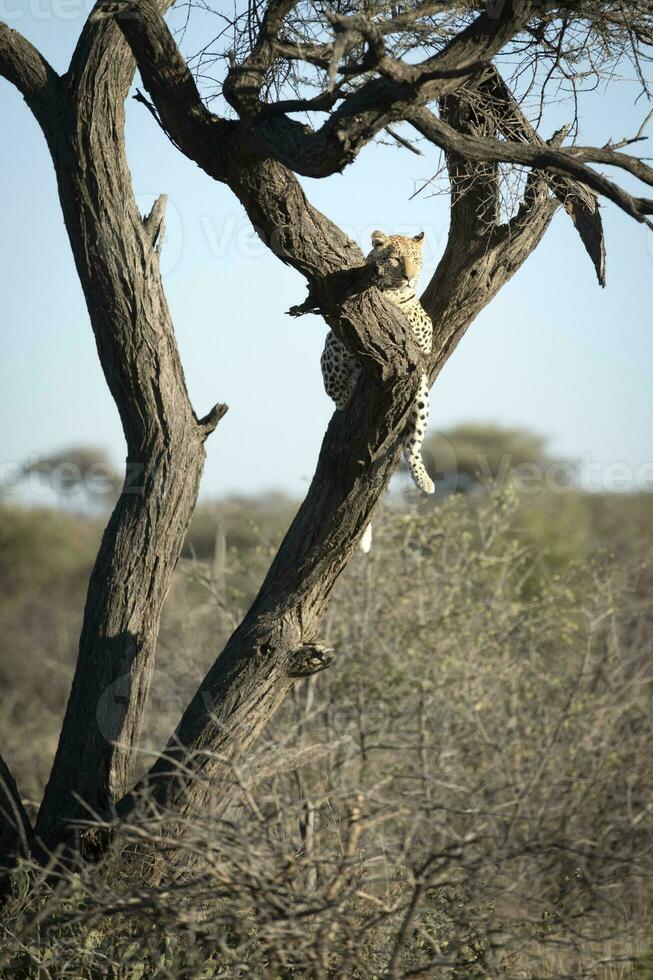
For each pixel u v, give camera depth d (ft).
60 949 45.47
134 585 56.44
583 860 51.13
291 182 46.80
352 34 37.93
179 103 47.19
